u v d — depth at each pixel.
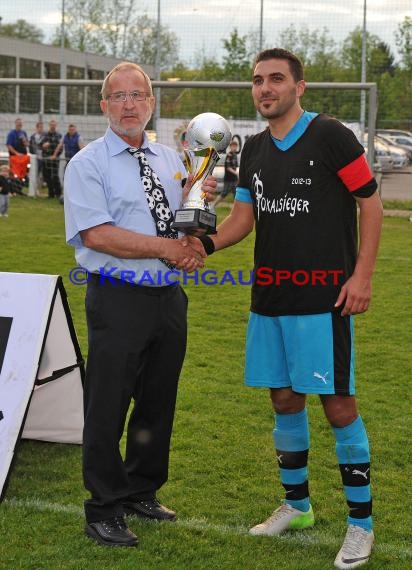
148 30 23.94
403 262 10.17
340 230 3.14
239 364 5.86
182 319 3.44
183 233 3.36
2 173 13.76
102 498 3.22
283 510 3.38
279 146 3.18
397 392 5.28
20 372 3.57
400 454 4.23
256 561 3.07
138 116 3.23
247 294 8.33
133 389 3.32
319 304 3.12
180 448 4.24
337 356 3.13
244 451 4.22
